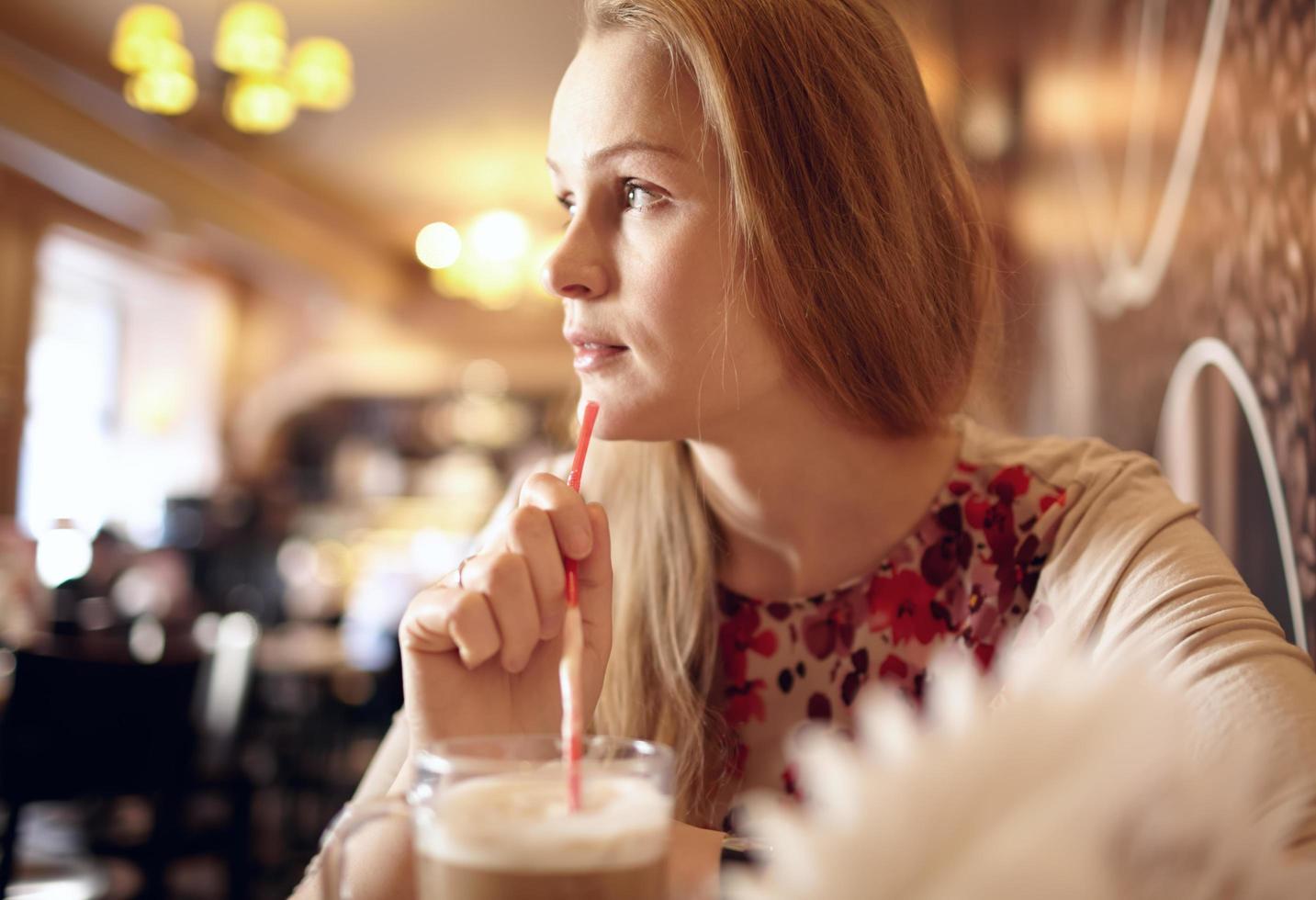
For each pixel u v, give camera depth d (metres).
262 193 8.82
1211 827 0.39
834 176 0.95
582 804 0.54
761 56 0.93
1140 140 2.07
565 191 1.01
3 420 8.30
